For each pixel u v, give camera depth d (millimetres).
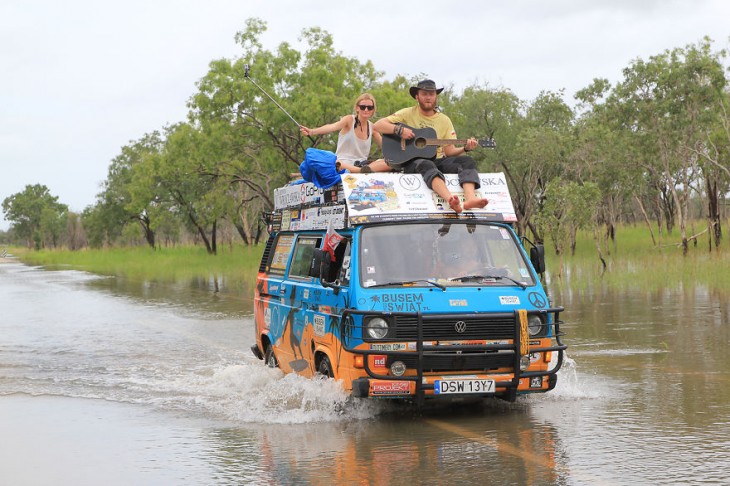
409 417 12836
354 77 57406
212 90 55938
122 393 15664
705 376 15859
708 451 10508
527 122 67000
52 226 171500
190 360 19562
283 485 9453
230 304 34000
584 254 57500
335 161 14055
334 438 11633
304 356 14516
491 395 12531
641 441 11078
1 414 13914
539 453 10555
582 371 16641
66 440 11984
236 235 131875
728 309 26344
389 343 12117
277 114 53625
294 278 15336
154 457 10898
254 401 14273
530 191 63031
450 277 12844
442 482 9398
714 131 56531
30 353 21141
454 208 13320
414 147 14016
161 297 38750
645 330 22281
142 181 89500
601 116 60562
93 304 35812
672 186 54250
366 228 13086
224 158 60531
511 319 12414
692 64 52688
